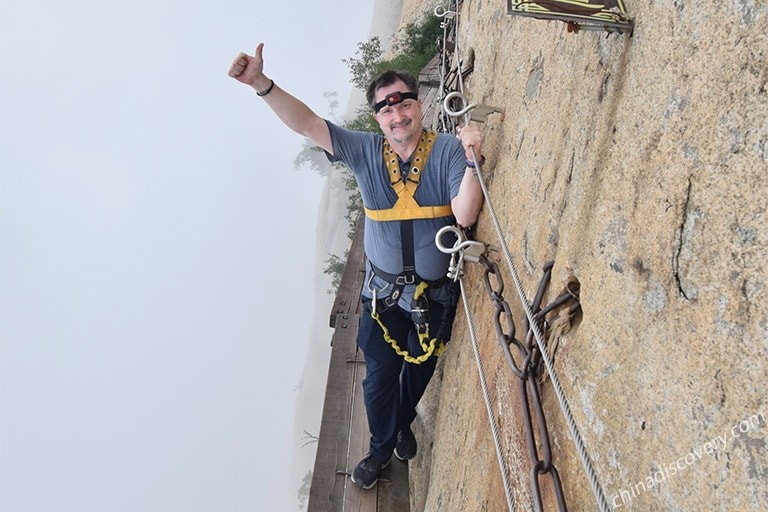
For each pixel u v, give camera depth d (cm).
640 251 113
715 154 95
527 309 143
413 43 1223
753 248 85
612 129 132
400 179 246
